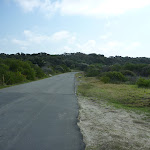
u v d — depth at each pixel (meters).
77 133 3.96
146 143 3.54
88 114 5.66
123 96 9.47
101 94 10.11
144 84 13.88
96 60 98.75
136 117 5.46
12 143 3.36
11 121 4.70
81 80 22.39
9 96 8.75
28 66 23.81
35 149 3.14
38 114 5.48
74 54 133.88
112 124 4.70
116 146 3.34
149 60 72.44
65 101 7.79
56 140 3.55
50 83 17.30
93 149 3.20
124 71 23.39
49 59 74.62
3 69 17.17
